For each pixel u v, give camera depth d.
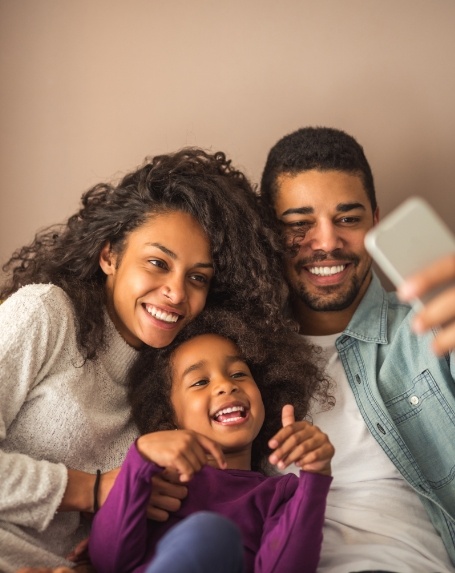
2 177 1.95
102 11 1.95
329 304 1.67
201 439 1.28
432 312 0.87
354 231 1.67
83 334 1.45
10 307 1.39
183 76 1.96
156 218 1.51
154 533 1.35
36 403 1.39
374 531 1.46
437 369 1.59
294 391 1.62
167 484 1.37
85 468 1.45
